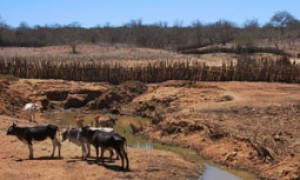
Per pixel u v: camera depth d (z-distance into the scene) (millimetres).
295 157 23797
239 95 45375
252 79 55750
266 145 26125
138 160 24141
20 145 25531
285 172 22984
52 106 49000
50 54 87625
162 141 32312
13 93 45062
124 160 23672
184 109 41125
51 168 21484
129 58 77812
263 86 51344
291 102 40906
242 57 77062
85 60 75312
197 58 79438
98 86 52906
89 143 23281
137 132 35594
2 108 37719
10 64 59188
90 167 21969
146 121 41125
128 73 56438
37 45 112000
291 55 87000
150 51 91062
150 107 45875
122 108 47719
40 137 23016
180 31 128500
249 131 29969
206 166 25969
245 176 24016
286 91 48469
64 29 134875
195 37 123062
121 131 36531
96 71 57219
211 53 90750
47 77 57875
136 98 49250
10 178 19891
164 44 116312
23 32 122438
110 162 23094
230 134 28734
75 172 21109
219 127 31203
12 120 32906
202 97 45781
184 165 24656
